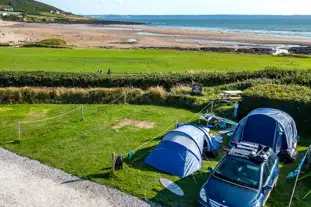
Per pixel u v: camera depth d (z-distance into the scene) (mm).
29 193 14609
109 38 108688
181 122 24828
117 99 30422
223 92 29844
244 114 25047
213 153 18844
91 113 27000
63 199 14203
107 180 15906
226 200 12562
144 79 33406
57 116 26109
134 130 22969
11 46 70312
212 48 78500
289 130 19438
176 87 32688
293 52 78062
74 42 93312
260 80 33344
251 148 14867
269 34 146875
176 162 16906
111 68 42719
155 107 29016
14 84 32281
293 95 23547
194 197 14664
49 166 17328
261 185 13070
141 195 14664
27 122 24406
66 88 31688
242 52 73312
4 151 19172
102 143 20547
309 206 14094
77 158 18312
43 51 59625
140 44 91562
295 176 16391
